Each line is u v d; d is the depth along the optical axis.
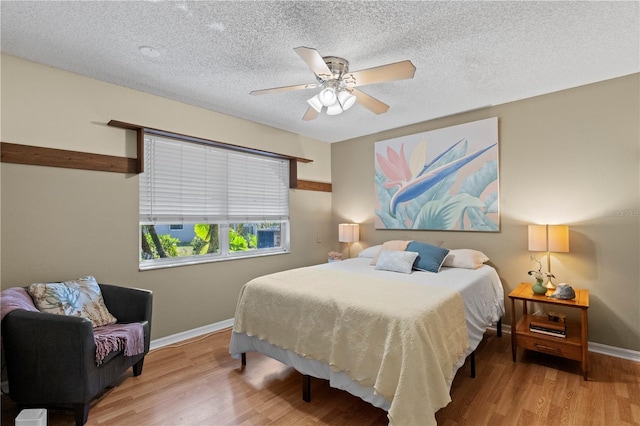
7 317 1.82
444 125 3.66
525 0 1.70
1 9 1.74
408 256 3.04
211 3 1.70
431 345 1.65
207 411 1.96
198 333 3.25
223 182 3.59
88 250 2.57
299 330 2.09
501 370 2.42
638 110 2.56
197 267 3.27
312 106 2.27
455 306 2.07
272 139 4.02
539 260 3.04
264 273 3.92
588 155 2.78
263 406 2.01
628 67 2.47
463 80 2.68
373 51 2.20
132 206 2.82
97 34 2.00
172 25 1.90
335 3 1.70
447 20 1.86
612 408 1.93
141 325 2.30
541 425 1.78
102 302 2.37
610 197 2.69
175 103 3.12
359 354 1.78
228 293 3.54
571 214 2.87
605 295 2.71
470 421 1.82
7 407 2.00
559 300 2.43
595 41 2.09
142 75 2.57
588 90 2.78
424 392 1.54
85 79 2.57
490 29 1.95
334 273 2.82
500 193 3.27
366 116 3.62
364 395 1.77
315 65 1.92
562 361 2.56
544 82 2.74
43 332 1.79
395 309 1.79
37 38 2.04
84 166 2.55
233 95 2.99
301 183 4.40
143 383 2.28
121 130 2.77
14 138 2.24
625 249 2.63
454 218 3.55
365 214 4.43
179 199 3.21
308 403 2.04
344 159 4.69
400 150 4.01
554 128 2.95
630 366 2.47
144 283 2.89
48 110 2.39
